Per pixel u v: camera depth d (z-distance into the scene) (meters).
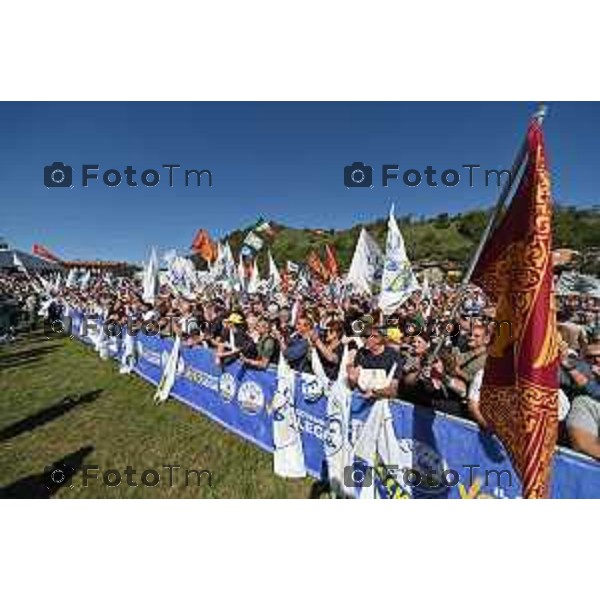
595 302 6.05
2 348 14.98
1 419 7.73
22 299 19.56
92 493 5.15
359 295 9.62
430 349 4.99
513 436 2.65
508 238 2.78
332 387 4.93
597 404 3.59
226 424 6.91
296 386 5.34
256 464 5.68
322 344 5.96
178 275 12.95
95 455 6.14
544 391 2.51
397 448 4.31
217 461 5.81
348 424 4.78
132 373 10.77
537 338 2.52
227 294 11.47
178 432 6.84
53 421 7.56
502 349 2.76
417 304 8.23
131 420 7.46
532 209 2.57
